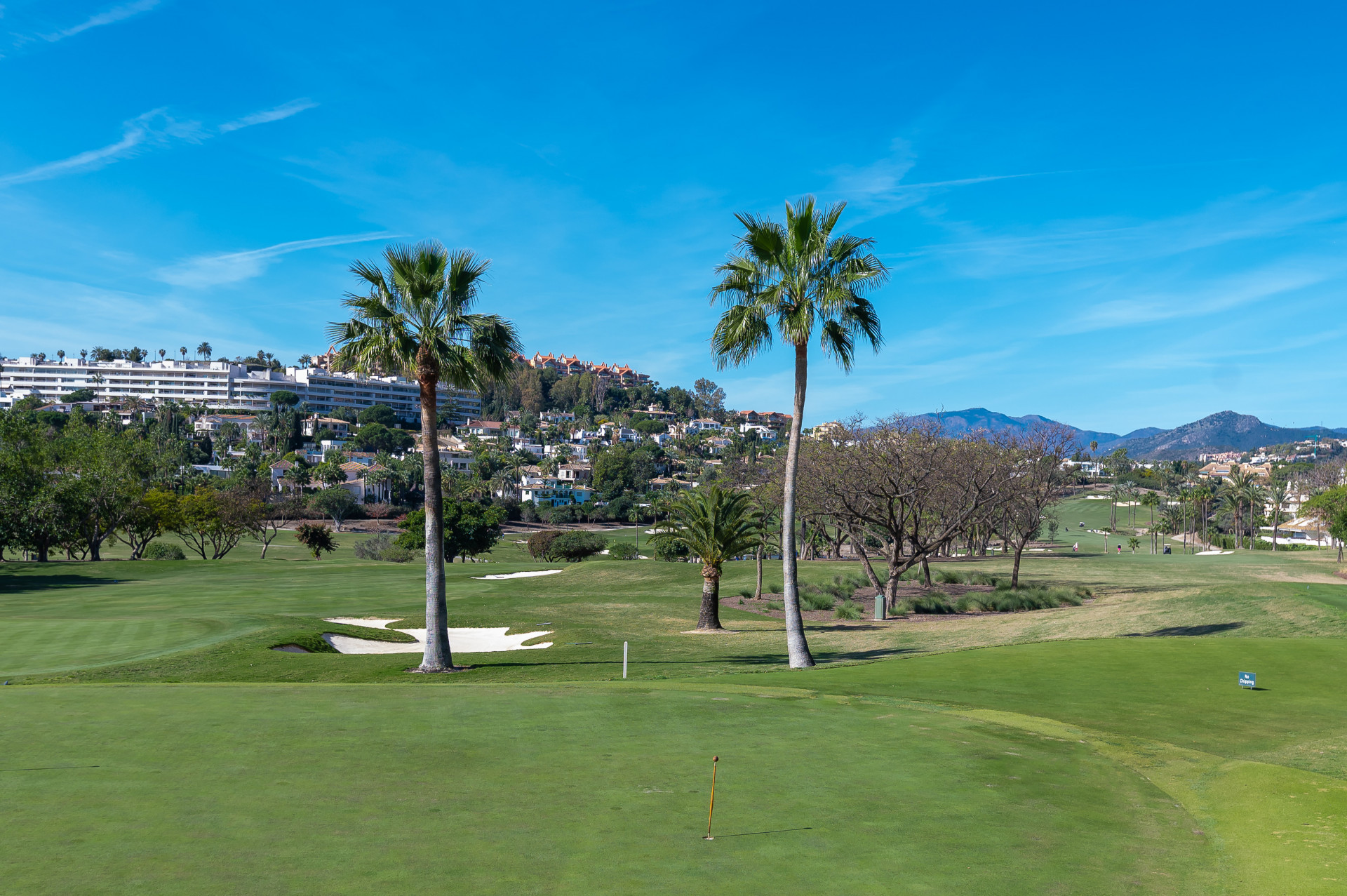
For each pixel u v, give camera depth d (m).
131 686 17.31
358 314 25.36
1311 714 14.24
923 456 46.44
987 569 71.69
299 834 7.81
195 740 11.70
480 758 10.95
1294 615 30.31
